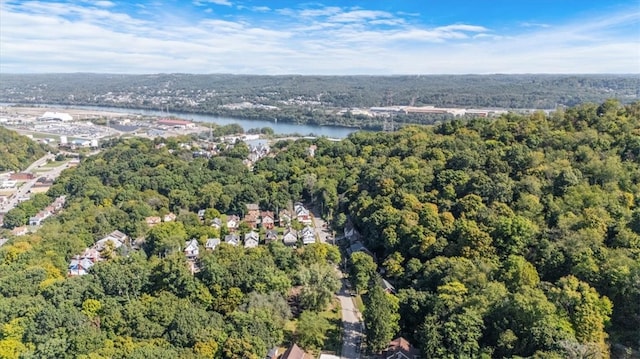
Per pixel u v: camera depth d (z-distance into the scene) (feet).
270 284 313.12
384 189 453.58
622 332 237.86
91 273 324.80
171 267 314.76
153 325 269.23
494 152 442.50
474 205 363.76
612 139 419.33
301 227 497.87
